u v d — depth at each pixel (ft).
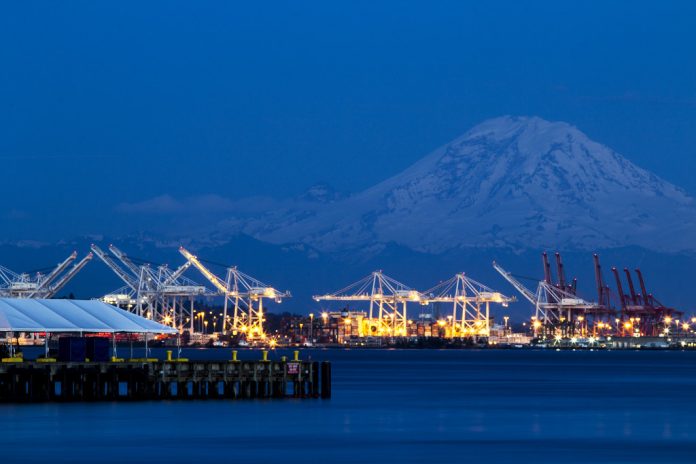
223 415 527.40
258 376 592.19
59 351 563.07
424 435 481.46
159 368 560.61
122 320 588.50
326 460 406.62
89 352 563.07
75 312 584.40
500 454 425.69
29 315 567.18
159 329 590.14
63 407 545.85
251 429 483.92
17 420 499.51
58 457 407.44
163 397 585.63
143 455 412.98
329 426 505.25
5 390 590.14
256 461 402.93
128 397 583.58
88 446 431.84
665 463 405.59
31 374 563.07
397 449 436.35
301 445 442.09
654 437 481.87
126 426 485.97
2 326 547.08
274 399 604.08
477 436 480.64
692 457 420.36
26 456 409.28
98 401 570.05
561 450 437.58
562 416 581.12
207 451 423.23
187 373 567.18
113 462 398.62
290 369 605.73
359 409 593.01
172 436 459.73
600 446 449.89
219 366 577.43
